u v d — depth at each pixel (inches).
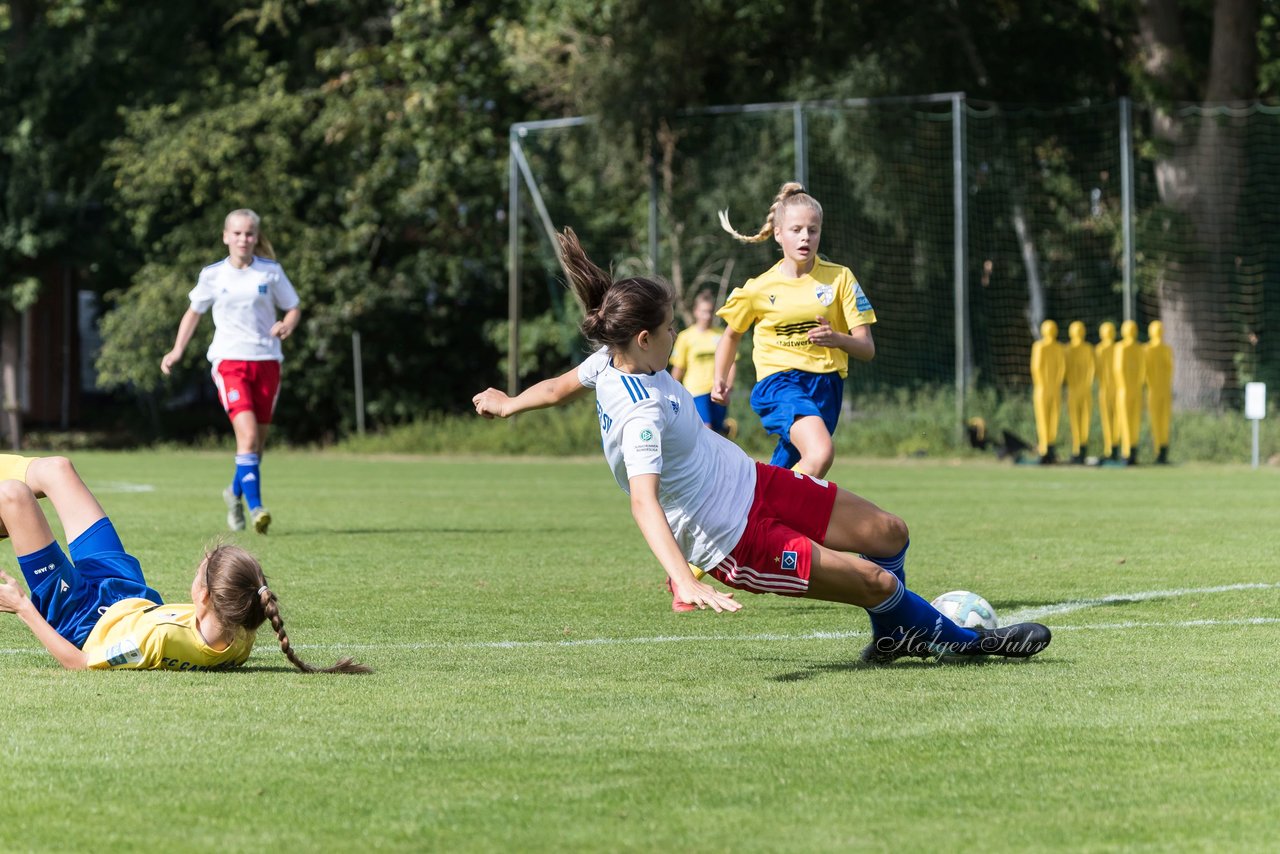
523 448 2539.4
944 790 329.1
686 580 413.4
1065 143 2849.4
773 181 2669.8
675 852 283.6
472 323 3110.2
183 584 721.6
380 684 455.5
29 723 391.2
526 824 301.3
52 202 2987.2
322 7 3132.4
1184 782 336.8
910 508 1288.1
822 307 717.3
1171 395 2164.1
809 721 400.8
